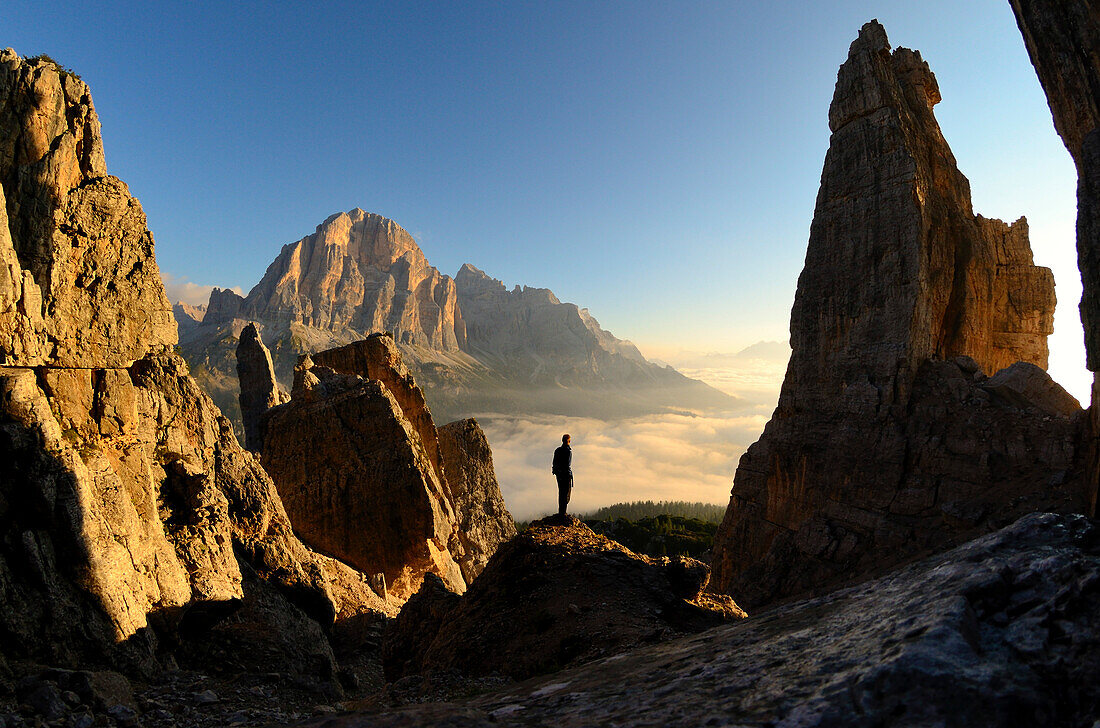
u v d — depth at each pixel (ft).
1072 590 16.05
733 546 151.33
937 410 115.85
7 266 48.67
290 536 78.95
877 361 126.62
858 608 22.00
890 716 13.46
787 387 147.95
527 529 66.18
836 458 127.34
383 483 117.39
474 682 44.37
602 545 62.75
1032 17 56.08
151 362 64.85
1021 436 102.68
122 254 61.31
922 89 148.56
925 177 134.00
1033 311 138.92
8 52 55.72
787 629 23.36
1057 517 21.81
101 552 46.65
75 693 36.94
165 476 64.39
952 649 14.74
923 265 124.36
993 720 12.85
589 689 21.93
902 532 107.76
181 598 55.16
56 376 53.11
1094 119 51.08
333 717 17.62
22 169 53.98
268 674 53.57
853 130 140.77
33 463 45.24
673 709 17.30
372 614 92.07
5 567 41.55
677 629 49.37
